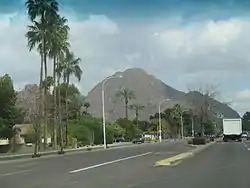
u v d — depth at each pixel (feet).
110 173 84.23
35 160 141.69
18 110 248.73
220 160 116.78
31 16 202.39
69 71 256.73
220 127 454.40
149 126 528.22
